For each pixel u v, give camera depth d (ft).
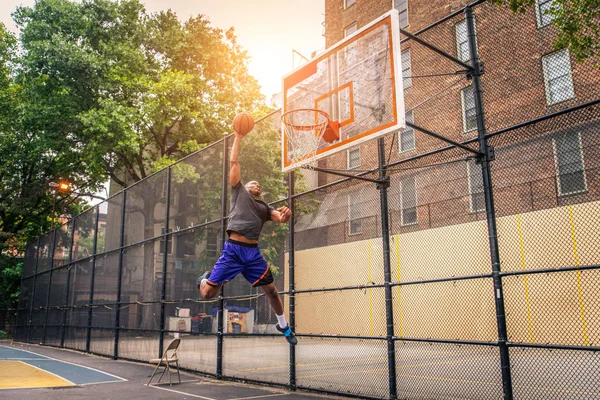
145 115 83.76
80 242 65.00
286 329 14.01
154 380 34.88
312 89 26.55
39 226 112.68
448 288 42.93
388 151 29.19
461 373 26.66
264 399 26.14
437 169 25.45
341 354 36.60
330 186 31.91
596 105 19.35
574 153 19.97
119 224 56.59
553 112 20.98
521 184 21.57
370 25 23.62
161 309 43.47
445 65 25.91
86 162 93.04
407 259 45.91
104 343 53.57
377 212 28.58
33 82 84.53
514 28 22.65
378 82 22.66
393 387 23.89
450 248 43.11
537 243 36.76
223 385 32.37
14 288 104.53
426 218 25.45
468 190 24.04
